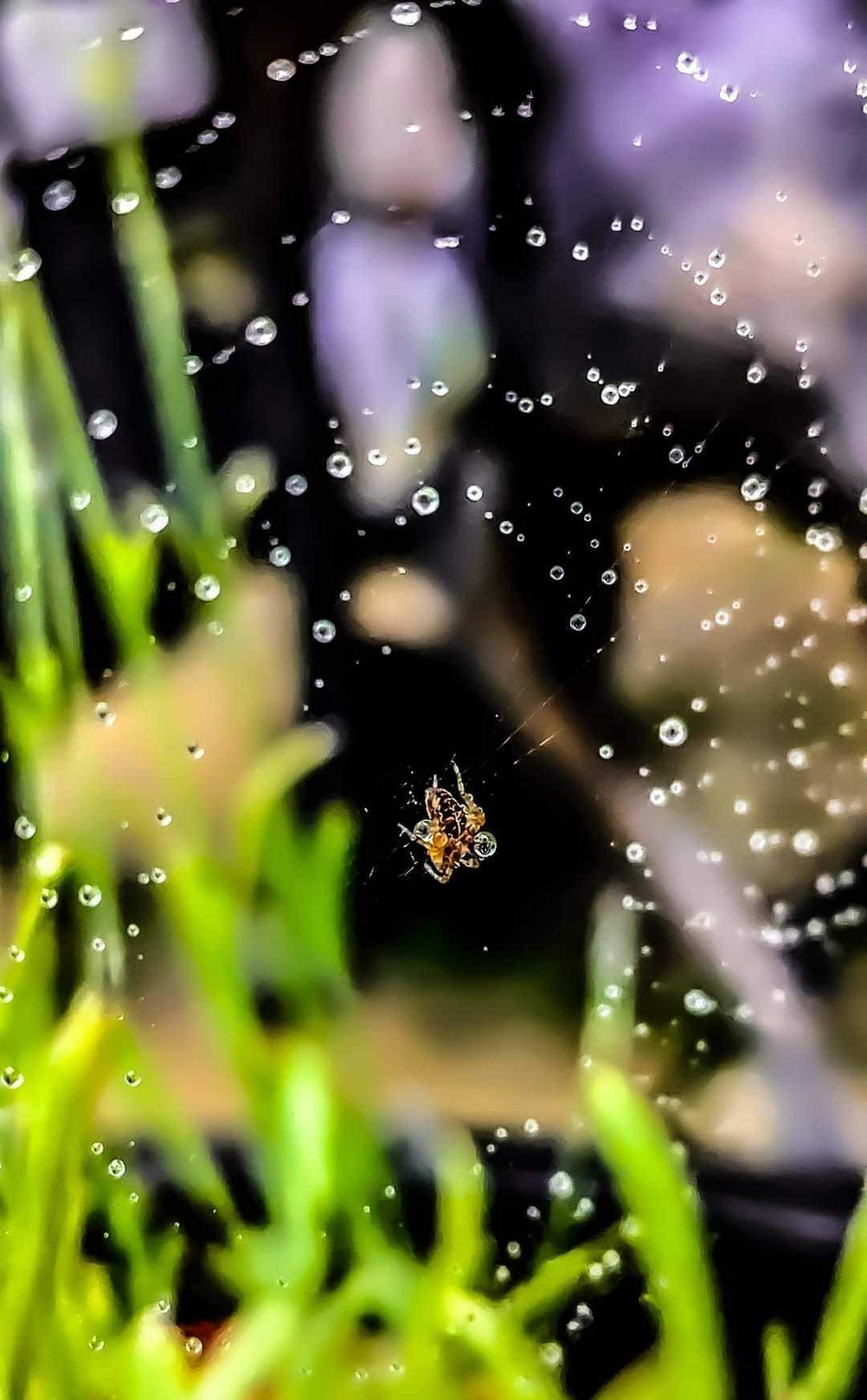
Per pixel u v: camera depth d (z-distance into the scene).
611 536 0.23
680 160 0.23
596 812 0.22
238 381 0.22
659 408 0.23
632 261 0.23
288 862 0.19
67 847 0.19
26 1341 0.18
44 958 0.19
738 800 0.23
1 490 0.19
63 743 0.19
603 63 0.23
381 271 0.22
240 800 0.19
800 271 0.23
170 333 0.20
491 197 0.23
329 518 0.22
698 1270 0.18
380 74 0.22
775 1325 0.18
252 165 0.22
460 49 0.22
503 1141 0.19
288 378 0.22
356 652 0.22
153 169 0.22
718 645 0.23
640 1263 0.19
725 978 0.21
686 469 0.23
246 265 0.22
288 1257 0.18
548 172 0.23
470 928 0.21
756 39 0.23
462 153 0.22
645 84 0.23
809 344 0.23
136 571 0.19
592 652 0.23
